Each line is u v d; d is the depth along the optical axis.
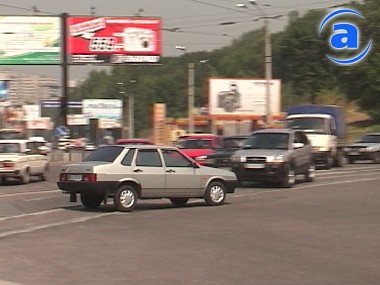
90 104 141.00
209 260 15.55
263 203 28.28
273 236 19.06
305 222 22.03
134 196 25.80
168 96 185.75
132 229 20.75
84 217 24.03
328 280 13.35
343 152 58.75
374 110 130.12
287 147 36.97
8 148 43.00
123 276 13.84
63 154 76.06
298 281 13.27
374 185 37.44
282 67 160.12
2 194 34.22
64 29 85.81
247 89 97.00
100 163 25.53
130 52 87.50
